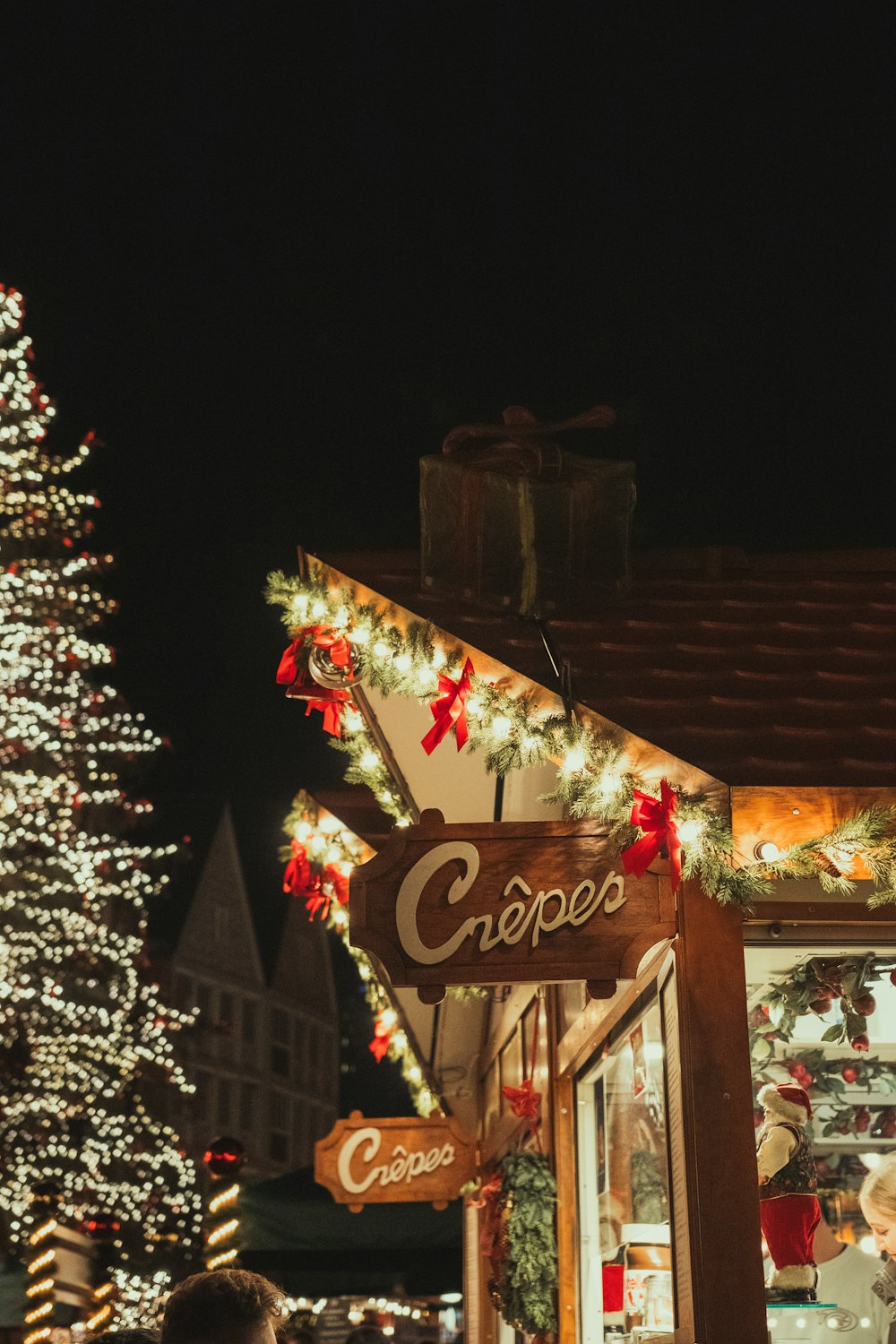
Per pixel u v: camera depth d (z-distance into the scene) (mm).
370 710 5848
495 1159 8727
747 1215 3875
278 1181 12047
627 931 3973
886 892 3975
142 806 23516
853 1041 5516
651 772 3865
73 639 20578
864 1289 5164
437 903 3977
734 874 3869
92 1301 9852
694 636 4852
